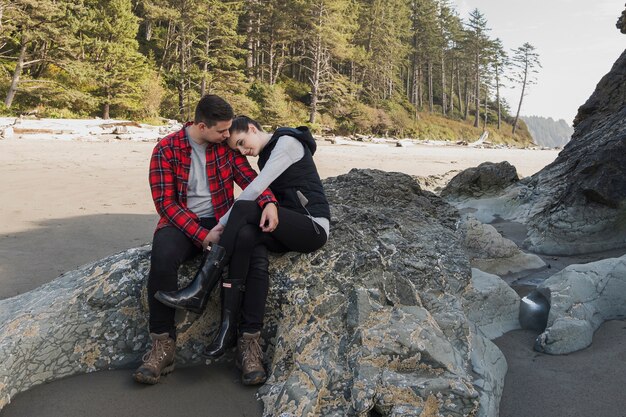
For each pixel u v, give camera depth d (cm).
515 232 589
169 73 3856
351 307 274
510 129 8231
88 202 753
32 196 784
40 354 262
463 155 2728
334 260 297
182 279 293
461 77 8269
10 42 3016
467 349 273
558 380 278
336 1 4475
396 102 6188
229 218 274
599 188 496
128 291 288
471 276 350
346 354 255
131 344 283
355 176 479
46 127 2133
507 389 271
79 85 2980
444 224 447
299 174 301
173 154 288
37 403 247
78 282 298
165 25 4781
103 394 256
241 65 4916
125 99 2988
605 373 281
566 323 313
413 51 6700
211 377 274
